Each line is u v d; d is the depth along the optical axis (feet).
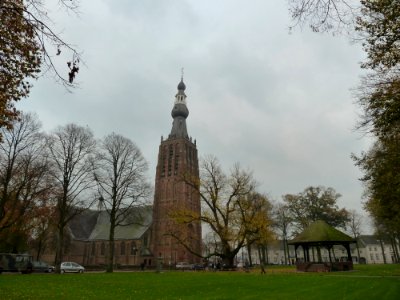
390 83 46.01
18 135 136.98
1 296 54.85
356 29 43.65
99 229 345.10
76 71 26.76
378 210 138.62
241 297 54.44
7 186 138.62
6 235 160.86
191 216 163.32
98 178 155.94
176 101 393.91
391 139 55.57
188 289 68.23
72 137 154.20
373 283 77.15
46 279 98.43
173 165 353.92
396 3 40.75
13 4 27.96
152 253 319.27
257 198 176.45
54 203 155.94
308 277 100.63
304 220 260.42
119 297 54.85
